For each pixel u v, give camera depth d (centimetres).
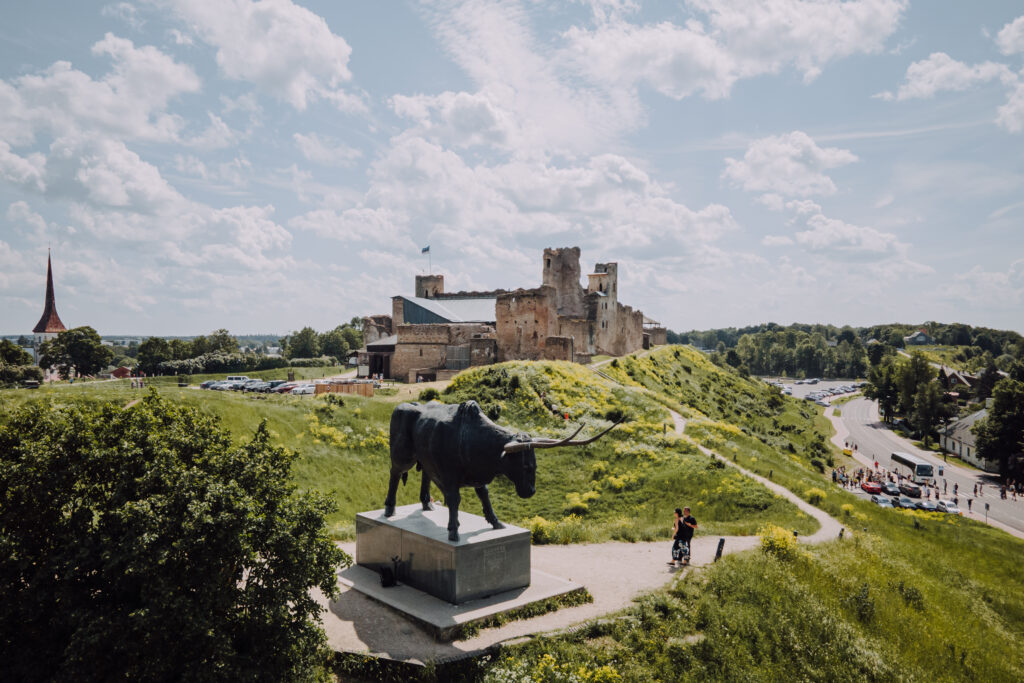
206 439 1309
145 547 1034
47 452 1123
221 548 1097
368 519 1858
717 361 15238
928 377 12231
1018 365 13988
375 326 9744
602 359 9131
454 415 1662
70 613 1044
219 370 11381
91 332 11931
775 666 1505
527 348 7719
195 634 1065
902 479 7706
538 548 2297
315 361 13662
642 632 1515
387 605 1580
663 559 2130
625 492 3588
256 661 1135
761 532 2392
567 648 1405
